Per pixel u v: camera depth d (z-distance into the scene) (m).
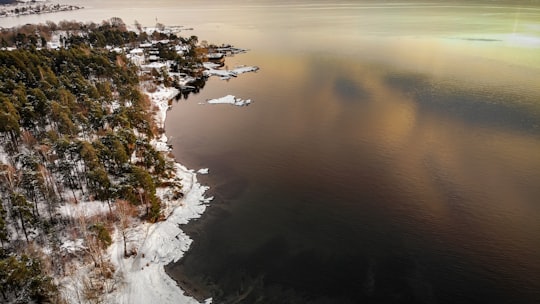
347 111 124.75
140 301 52.19
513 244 63.62
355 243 65.06
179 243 64.62
